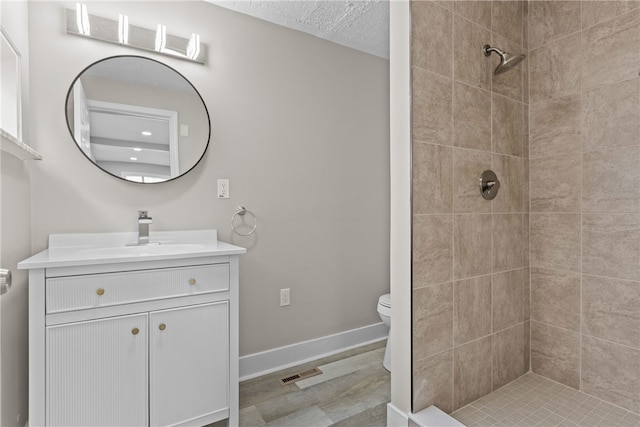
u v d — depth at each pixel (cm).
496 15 172
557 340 176
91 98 170
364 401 179
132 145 178
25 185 147
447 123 152
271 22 220
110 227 173
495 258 170
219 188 201
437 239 149
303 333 232
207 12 199
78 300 123
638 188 148
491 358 168
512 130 178
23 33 149
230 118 205
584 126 165
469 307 160
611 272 156
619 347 154
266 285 217
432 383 148
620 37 153
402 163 147
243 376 206
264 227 217
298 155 230
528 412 152
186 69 192
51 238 160
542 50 181
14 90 135
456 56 156
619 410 151
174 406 140
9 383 124
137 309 133
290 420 163
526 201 185
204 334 147
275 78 221
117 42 175
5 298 121
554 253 177
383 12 211
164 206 186
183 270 143
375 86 267
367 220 262
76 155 166
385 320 215
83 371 124
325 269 242
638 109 147
